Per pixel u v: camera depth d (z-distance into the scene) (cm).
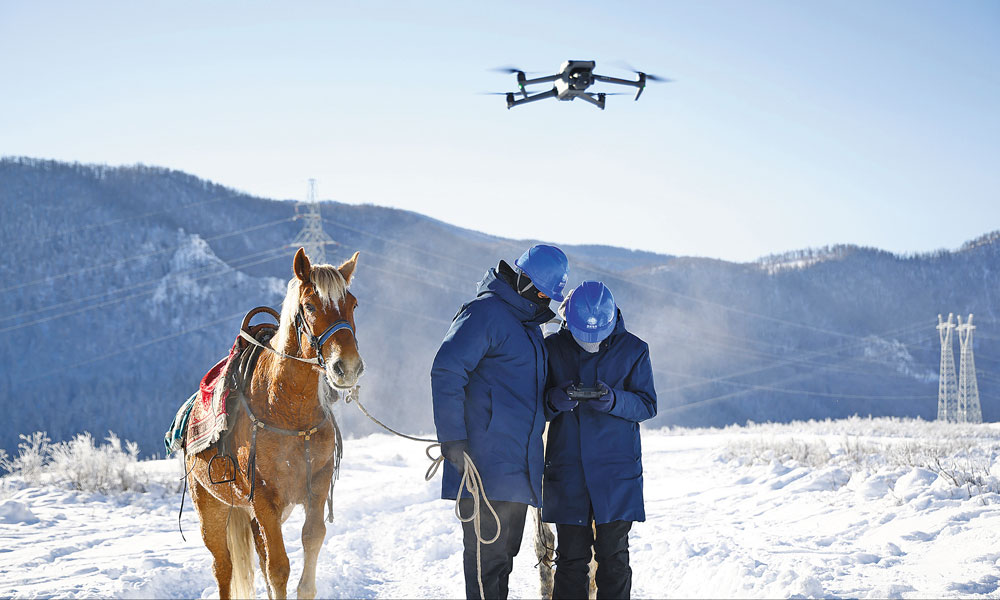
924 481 1012
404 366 12050
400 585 730
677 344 17162
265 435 550
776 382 15575
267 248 19525
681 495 1283
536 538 548
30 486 1268
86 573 740
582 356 498
